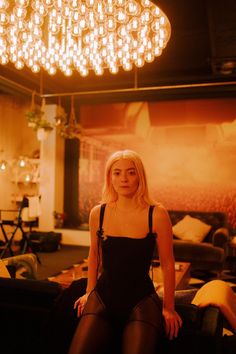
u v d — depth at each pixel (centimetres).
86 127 730
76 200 737
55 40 409
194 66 587
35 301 182
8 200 727
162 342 162
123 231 167
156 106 685
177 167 671
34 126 609
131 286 159
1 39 396
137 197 168
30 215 608
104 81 657
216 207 644
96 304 161
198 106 662
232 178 639
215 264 516
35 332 183
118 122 710
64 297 183
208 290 204
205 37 469
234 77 607
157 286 319
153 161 686
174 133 675
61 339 181
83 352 143
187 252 527
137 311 154
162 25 360
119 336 161
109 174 177
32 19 355
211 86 628
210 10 355
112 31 380
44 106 679
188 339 159
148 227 164
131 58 416
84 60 432
